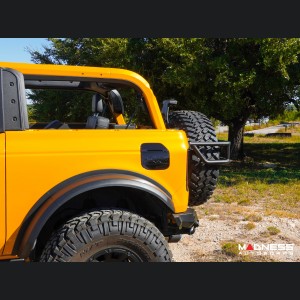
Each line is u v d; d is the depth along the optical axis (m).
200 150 3.69
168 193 3.28
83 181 2.92
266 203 7.39
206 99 12.75
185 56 11.83
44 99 14.51
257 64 11.94
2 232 2.82
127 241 3.01
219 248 4.94
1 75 2.91
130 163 3.15
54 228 3.26
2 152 2.81
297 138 27.78
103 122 3.57
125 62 12.73
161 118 3.54
